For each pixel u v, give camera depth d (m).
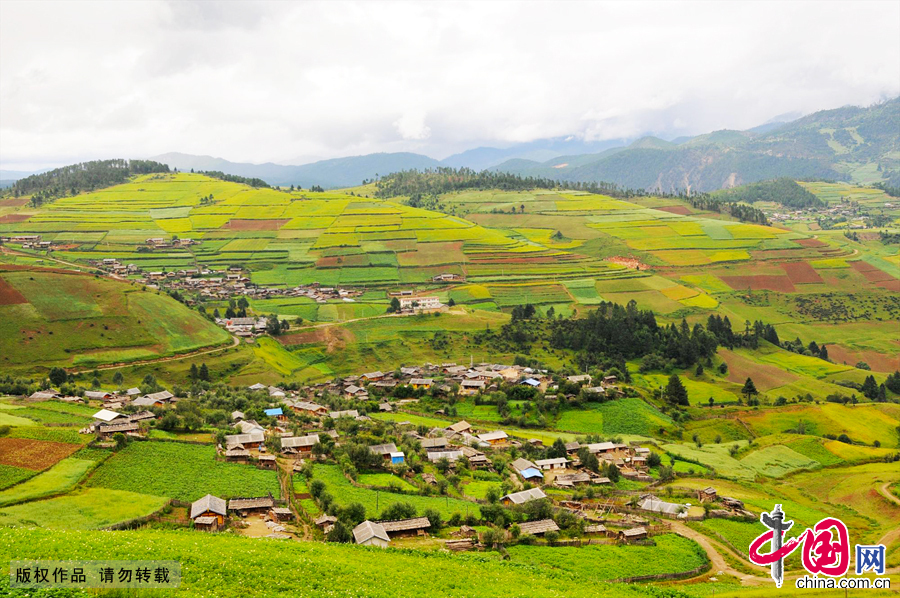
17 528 69.94
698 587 91.75
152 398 179.50
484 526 111.75
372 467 139.38
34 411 149.75
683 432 196.38
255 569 65.56
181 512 104.88
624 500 135.50
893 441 192.00
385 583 68.06
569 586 78.50
